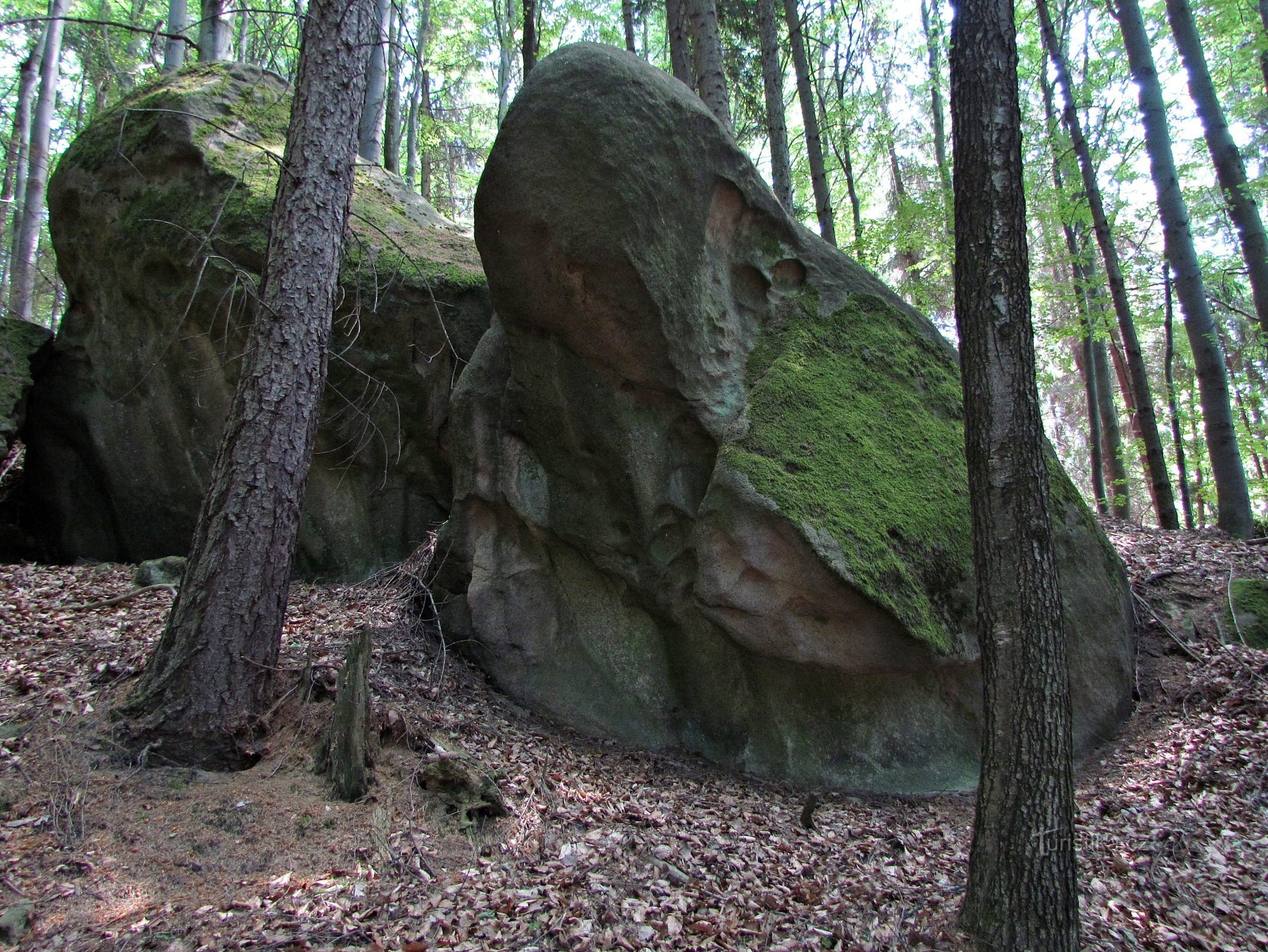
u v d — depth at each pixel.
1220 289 15.70
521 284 6.12
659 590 6.54
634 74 6.07
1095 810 5.48
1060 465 7.52
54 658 5.73
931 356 7.39
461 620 7.19
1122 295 11.05
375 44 5.72
